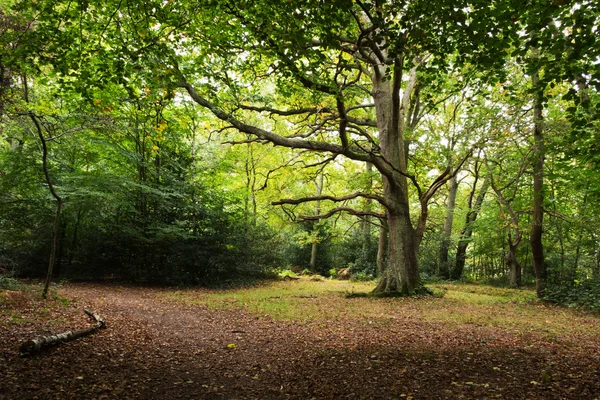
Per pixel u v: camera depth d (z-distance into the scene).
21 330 7.09
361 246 30.20
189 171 21.11
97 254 19.00
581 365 6.25
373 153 14.79
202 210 20.84
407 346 7.61
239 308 12.56
